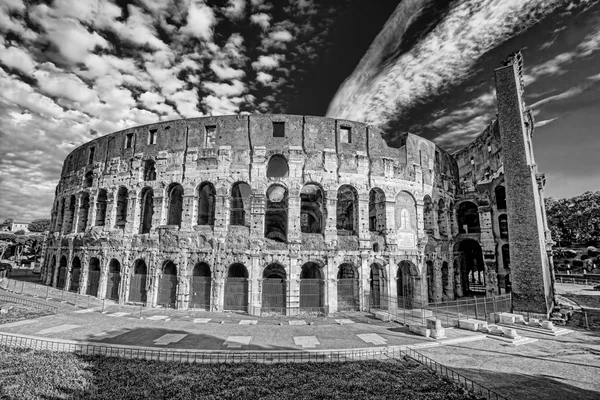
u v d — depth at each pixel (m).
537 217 40.81
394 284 45.16
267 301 41.00
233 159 44.25
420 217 49.25
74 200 60.09
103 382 19.53
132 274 46.00
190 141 46.25
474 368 23.06
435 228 52.09
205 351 25.33
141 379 20.08
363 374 21.42
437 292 50.62
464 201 57.88
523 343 29.38
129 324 33.72
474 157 66.06
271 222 56.22
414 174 49.78
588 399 18.52
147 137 49.41
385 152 48.06
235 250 41.81
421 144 52.69
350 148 46.09
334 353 25.67
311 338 29.83
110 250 48.16
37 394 17.70
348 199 55.62
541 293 39.16
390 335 31.14
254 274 41.06
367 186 45.66
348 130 47.62
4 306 39.78
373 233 46.38
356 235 44.59
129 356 24.28
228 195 43.59
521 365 23.80
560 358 25.42
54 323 33.38
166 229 44.41
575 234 116.38
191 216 44.09
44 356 23.44
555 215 119.94
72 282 54.09
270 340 29.05
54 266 61.88
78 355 24.00
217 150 44.75
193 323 34.62
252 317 38.44
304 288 41.88
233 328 32.91
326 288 41.72
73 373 20.62
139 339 28.55
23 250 135.38
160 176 46.53
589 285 75.38
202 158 44.81
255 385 19.47
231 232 42.72
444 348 27.66
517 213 42.19
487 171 59.34
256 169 43.72
